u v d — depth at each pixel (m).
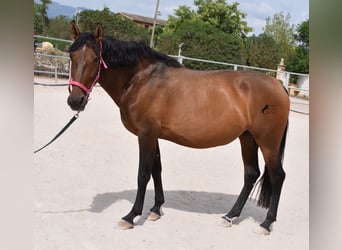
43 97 11.01
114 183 5.05
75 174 5.21
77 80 3.38
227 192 5.14
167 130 3.75
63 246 3.27
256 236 3.88
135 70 3.68
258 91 3.80
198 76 3.82
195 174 5.84
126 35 24.70
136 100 3.66
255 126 3.83
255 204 4.85
